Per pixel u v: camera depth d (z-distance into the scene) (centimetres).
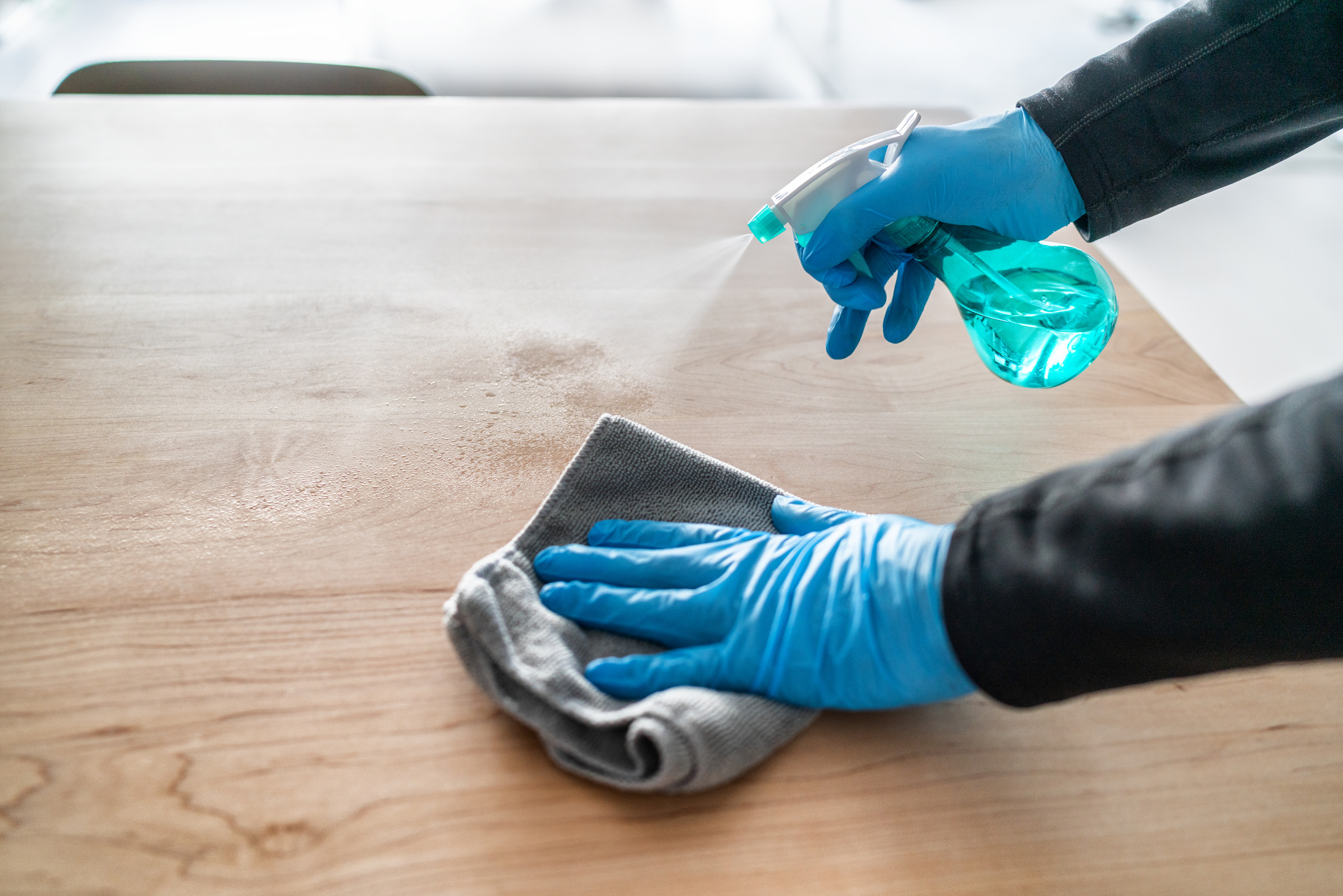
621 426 64
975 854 48
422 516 65
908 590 51
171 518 63
